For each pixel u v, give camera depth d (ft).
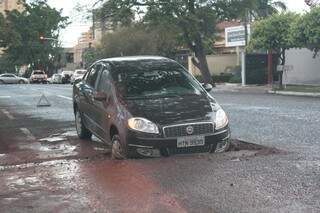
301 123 47.78
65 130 48.57
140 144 28.94
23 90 137.69
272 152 30.91
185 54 200.03
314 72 123.54
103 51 231.30
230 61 188.96
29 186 23.94
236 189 22.34
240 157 28.78
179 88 32.94
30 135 46.14
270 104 70.90
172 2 127.44
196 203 20.72
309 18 95.86
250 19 149.59
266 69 136.98
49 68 337.52
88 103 37.55
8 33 136.77
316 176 24.18
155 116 29.40
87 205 20.89
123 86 32.60
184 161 27.73
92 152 36.04
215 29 135.33
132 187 23.18
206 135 29.37
